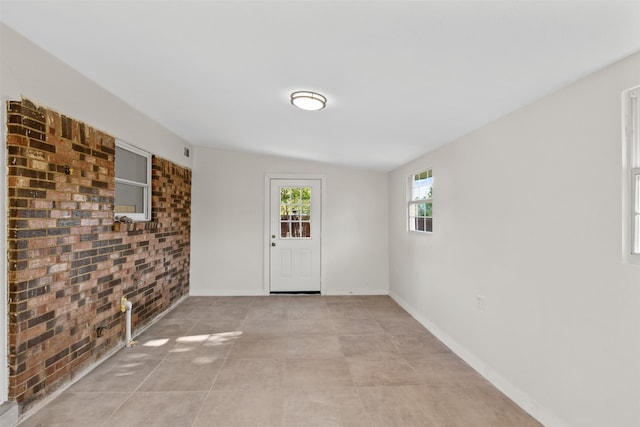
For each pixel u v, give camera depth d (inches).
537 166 78.4
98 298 102.4
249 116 123.3
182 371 99.8
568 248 69.4
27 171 75.0
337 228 204.1
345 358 110.2
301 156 187.0
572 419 68.2
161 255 151.6
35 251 77.4
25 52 74.0
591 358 64.1
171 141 160.6
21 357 73.9
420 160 152.9
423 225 154.3
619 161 58.9
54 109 83.3
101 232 103.5
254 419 76.8
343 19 56.6
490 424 75.6
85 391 87.7
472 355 105.0
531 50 58.6
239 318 153.0
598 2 44.5
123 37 71.7
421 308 148.3
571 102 69.0
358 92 87.7
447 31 56.2
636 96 57.4
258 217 201.3
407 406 82.6
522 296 83.0
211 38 68.7
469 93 79.7
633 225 57.7
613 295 59.9
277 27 61.7
